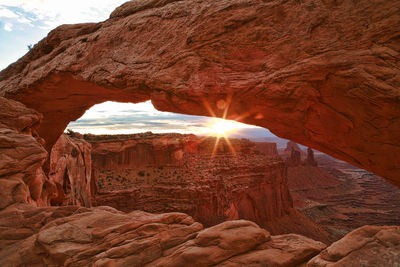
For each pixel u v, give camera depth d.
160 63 7.67
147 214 6.37
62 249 4.96
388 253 3.27
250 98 6.42
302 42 5.76
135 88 8.38
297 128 6.62
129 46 8.77
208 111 7.30
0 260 5.15
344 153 6.36
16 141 8.45
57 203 16.36
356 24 5.30
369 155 5.79
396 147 5.31
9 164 7.77
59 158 19.03
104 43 9.61
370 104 5.18
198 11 7.22
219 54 6.71
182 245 5.03
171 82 7.21
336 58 5.32
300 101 5.87
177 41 7.52
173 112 8.15
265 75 6.11
